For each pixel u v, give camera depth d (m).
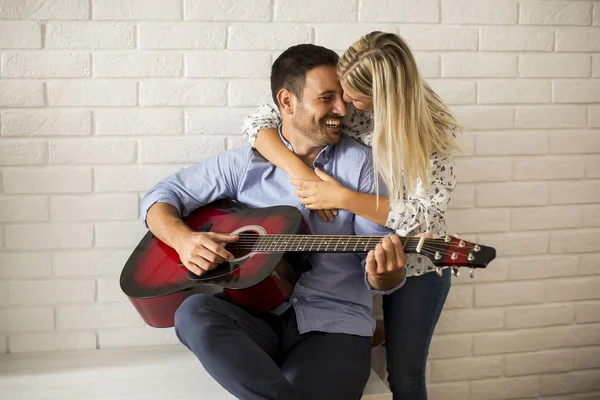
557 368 2.89
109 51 2.47
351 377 2.05
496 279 2.79
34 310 2.55
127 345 2.63
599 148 2.81
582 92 2.77
